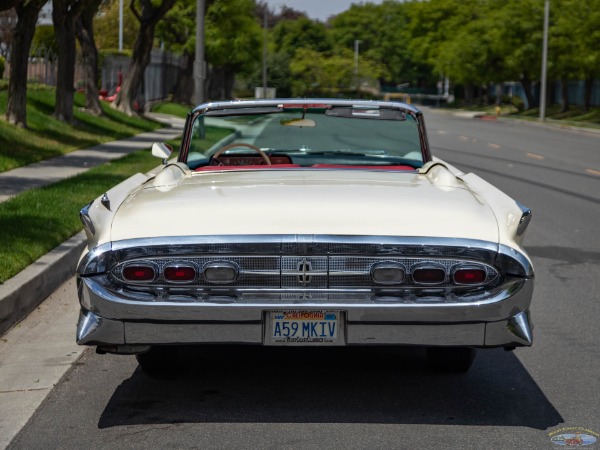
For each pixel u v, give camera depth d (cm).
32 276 754
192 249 461
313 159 673
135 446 454
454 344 466
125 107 3703
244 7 6122
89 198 1252
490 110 9250
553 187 1762
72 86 2756
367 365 592
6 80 3347
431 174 582
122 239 468
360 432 471
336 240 458
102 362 600
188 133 635
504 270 466
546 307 773
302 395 532
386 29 15125
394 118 634
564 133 4547
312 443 456
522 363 604
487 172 2097
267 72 10544
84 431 475
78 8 2728
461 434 470
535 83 8744
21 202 1162
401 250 460
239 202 497
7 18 3934
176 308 458
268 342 464
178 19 6034
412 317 458
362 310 456
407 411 505
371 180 560
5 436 469
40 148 2088
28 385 552
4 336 665
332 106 632
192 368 584
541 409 511
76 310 747
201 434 469
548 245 1089
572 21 5788
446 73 9356
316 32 14062
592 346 648
